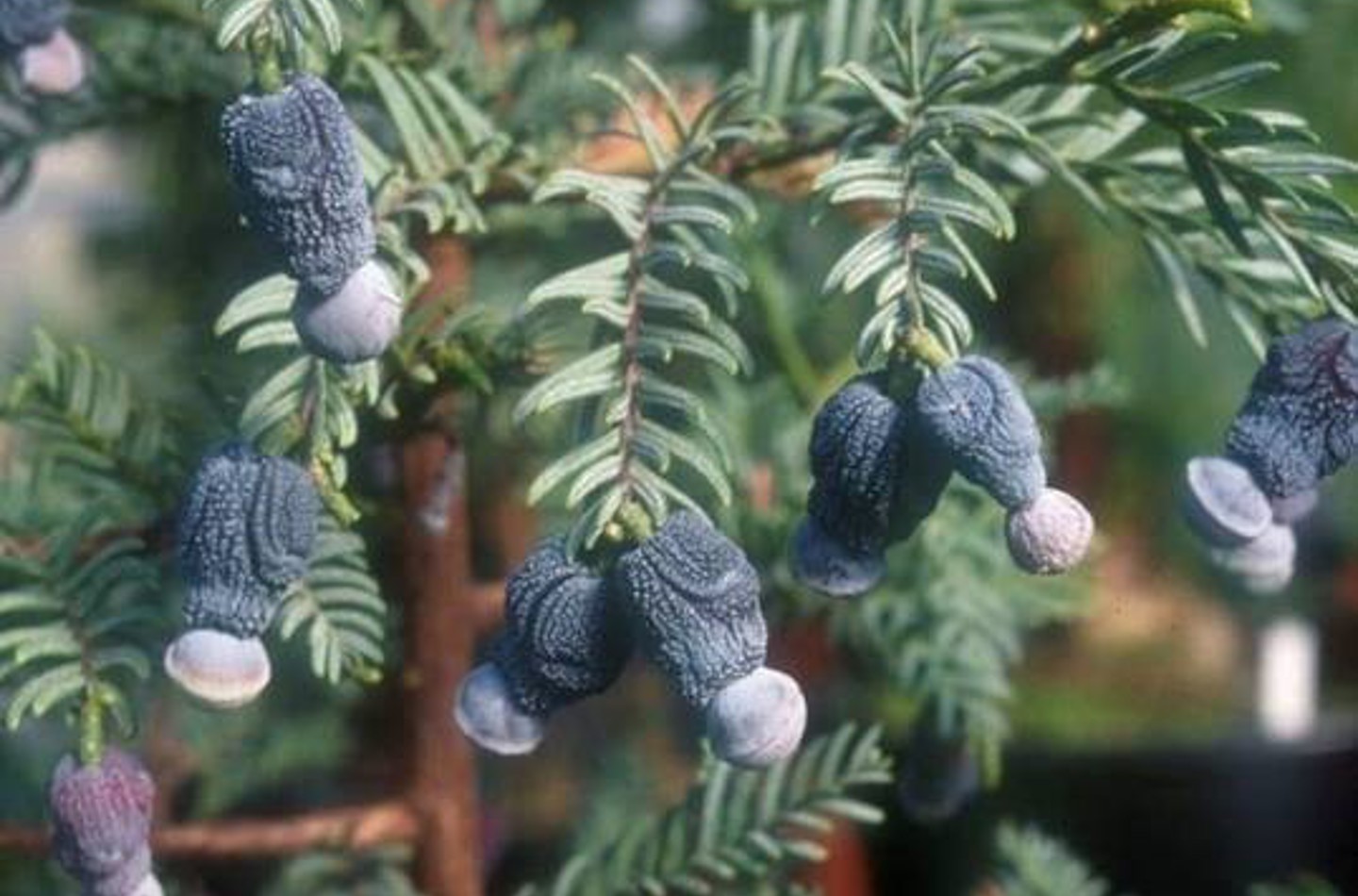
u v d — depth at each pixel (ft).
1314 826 2.77
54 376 1.65
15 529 1.68
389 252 1.47
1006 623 1.89
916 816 1.91
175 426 1.65
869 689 2.08
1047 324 2.67
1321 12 2.34
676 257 1.40
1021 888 2.09
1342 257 1.41
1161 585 3.11
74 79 1.56
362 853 1.90
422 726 1.82
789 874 2.16
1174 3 1.42
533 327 1.58
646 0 2.22
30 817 2.10
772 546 1.81
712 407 1.91
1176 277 1.56
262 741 2.19
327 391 1.38
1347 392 1.37
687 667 1.30
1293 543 1.45
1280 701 3.15
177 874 2.09
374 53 1.63
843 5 1.62
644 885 1.72
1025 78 1.47
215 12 1.56
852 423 1.32
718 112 1.51
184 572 1.36
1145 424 2.76
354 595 1.52
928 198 1.36
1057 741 2.92
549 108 1.79
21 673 1.57
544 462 1.97
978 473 1.31
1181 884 2.76
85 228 2.77
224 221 2.46
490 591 1.87
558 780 2.65
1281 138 1.42
